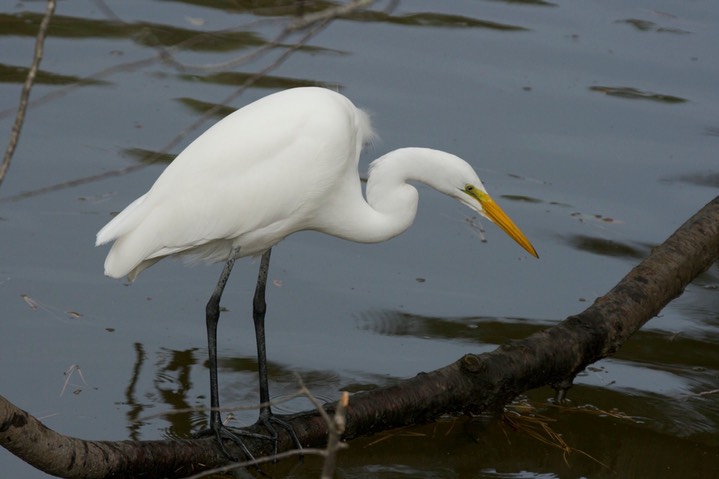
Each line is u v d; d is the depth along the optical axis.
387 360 10.28
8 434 6.48
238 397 9.51
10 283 10.95
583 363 9.40
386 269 12.05
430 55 17.09
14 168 13.02
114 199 12.66
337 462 8.81
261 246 9.21
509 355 9.05
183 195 8.69
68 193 12.70
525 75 16.61
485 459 9.03
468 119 15.11
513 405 9.84
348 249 12.46
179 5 17.81
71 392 9.31
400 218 9.59
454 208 13.52
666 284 9.99
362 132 9.54
